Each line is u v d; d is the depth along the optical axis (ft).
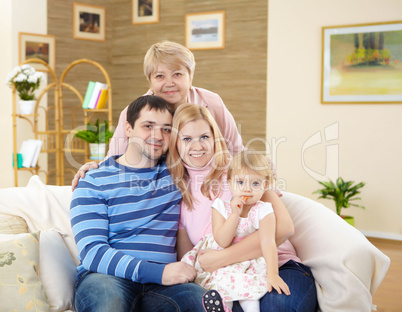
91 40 18.83
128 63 19.30
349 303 5.20
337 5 15.52
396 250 14.24
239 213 5.75
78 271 5.91
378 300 10.21
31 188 6.91
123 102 19.49
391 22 14.78
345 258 5.32
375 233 15.55
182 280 5.33
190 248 6.34
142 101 6.16
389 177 15.25
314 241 5.97
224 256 5.63
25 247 5.57
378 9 14.98
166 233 6.09
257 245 5.67
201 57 17.83
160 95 7.11
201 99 7.75
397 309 9.75
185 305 5.03
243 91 17.15
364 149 15.51
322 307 5.38
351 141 15.66
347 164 15.78
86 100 15.56
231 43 17.22
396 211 15.24
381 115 15.20
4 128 16.74
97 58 19.10
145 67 7.16
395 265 12.76
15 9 16.58
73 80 18.38
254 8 16.74
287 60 16.35
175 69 6.95
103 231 5.72
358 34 15.26
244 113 17.19
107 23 19.31
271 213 5.79
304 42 16.06
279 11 16.35
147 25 18.80
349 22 15.42
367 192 15.57
